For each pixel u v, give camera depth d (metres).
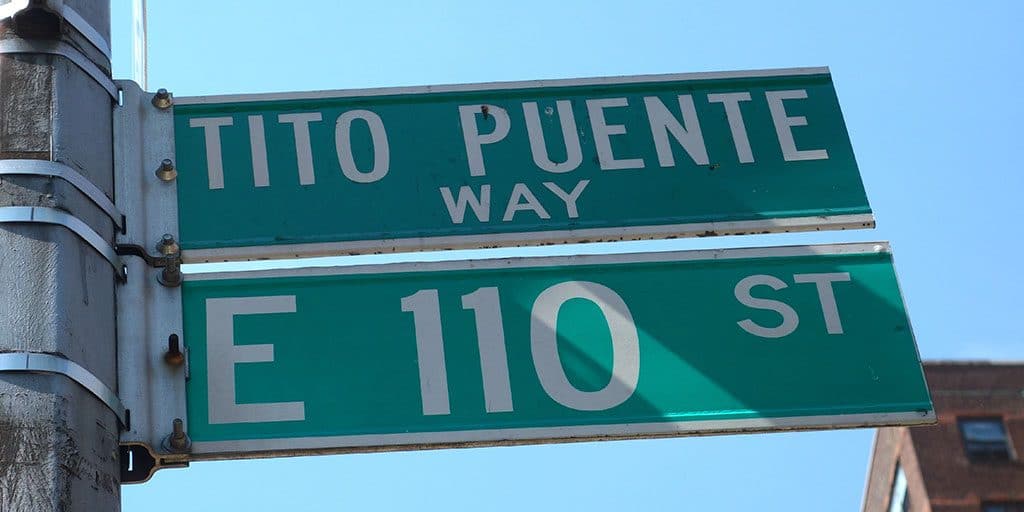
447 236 6.61
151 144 6.65
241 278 6.35
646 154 6.91
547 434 6.14
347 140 6.86
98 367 5.76
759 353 6.39
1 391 5.43
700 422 6.22
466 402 6.19
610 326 6.42
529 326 6.39
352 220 6.62
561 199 6.74
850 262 6.66
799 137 7.02
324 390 6.14
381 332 6.31
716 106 7.11
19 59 6.29
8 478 5.29
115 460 5.70
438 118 6.97
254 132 6.82
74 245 5.89
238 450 5.95
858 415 6.28
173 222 6.49
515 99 7.06
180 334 6.18
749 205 6.79
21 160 5.97
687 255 6.61
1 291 5.66
